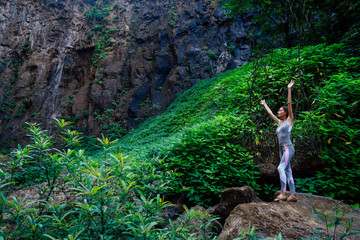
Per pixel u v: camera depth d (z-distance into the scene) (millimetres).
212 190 4715
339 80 5547
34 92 29438
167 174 4699
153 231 2217
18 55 31219
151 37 30734
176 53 28203
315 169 5031
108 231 2178
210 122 6488
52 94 30281
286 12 11570
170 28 30062
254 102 6574
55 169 2768
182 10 30250
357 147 4910
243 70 12203
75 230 2125
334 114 5543
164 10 31969
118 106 27938
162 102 27250
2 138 26656
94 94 28938
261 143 5531
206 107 12438
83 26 34500
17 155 2557
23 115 28406
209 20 28688
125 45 31594
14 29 31750
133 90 28156
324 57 7117
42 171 2883
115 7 35281
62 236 2137
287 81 6621
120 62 30531
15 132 27156
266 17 13203
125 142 18125
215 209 4070
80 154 2824
